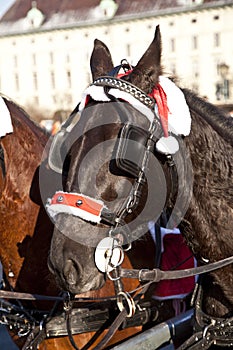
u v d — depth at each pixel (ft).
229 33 207.62
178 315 12.00
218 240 10.06
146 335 11.12
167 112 9.34
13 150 12.09
